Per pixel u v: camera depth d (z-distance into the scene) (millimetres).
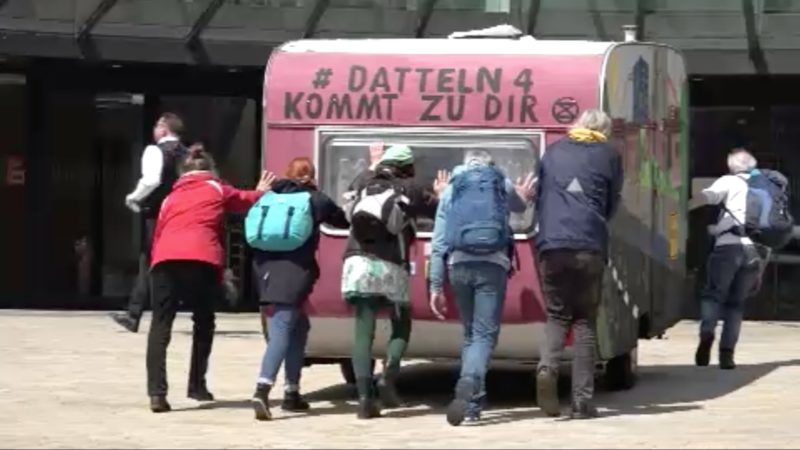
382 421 9453
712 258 12734
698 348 13062
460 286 9219
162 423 9320
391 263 9352
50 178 19141
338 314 10219
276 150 10414
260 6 17953
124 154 19156
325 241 10180
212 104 19188
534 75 10016
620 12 17969
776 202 12648
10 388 11008
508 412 9922
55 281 19188
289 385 9930
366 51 10398
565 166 9289
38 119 19062
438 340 10102
